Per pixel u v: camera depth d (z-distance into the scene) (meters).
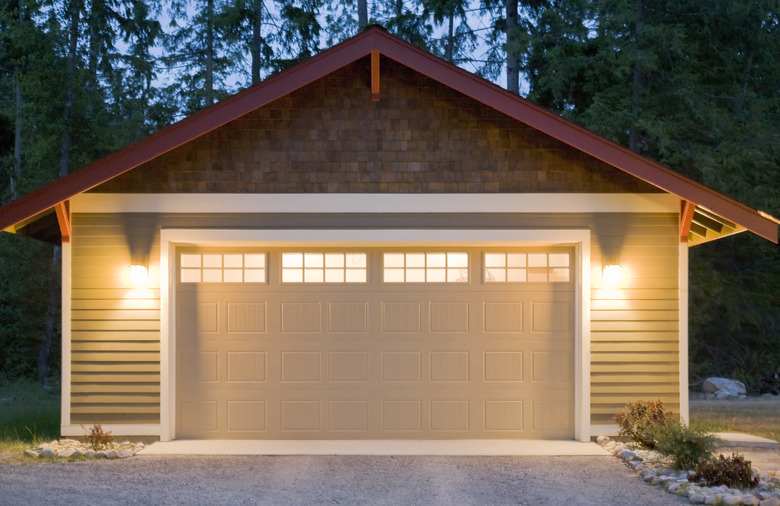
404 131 11.05
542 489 8.39
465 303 11.20
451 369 11.16
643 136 21.16
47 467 9.32
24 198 10.24
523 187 11.03
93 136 21.50
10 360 23.27
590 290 10.99
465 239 10.94
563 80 20.91
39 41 20.97
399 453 10.18
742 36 21.83
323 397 11.12
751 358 22.55
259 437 11.07
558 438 11.10
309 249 11.21
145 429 10.82
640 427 10.12
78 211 10.92
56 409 15.70
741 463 8.49
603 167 11.05
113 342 10.88
